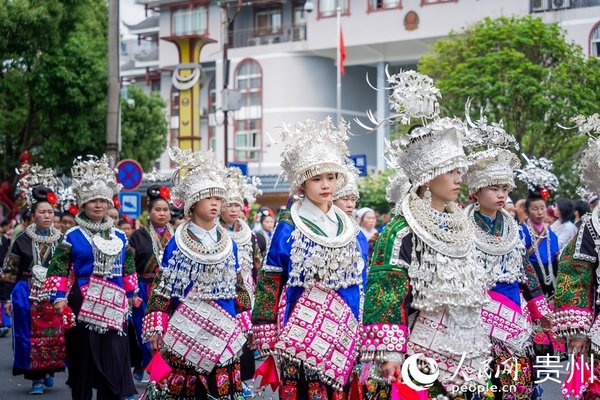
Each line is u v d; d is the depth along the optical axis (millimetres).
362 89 48156
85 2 29719
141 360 11500
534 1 39188
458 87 28375
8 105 31109
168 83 51906
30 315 11539
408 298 5594
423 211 5633
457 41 30250
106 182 9844
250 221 24875
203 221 8492
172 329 8250
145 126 37531
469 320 5676
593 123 7496
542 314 7961
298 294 7082
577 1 38312
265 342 7062
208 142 49781
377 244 5641
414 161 5727
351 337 7051
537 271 11156
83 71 29922
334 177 7227
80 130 30328
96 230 9750
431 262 5555
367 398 7180
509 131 27969
